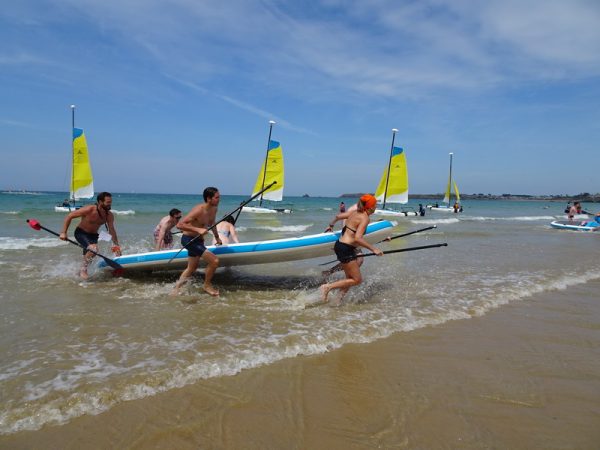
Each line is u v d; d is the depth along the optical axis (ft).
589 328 14.64
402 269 24.88
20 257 25.23
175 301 16.49
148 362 10.46
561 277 23.02
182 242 17.47
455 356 11.79
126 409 8.41
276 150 96.99
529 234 53.67
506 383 10.25
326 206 165.89
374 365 11.00
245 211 99.86
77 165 73.77
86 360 10.53
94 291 17.71
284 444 7.59
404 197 100.48
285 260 19.76
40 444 7.25
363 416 8.59
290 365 10.77
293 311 15.43
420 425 8.35
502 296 18.37
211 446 7.45
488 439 7.95
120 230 45.91
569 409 9.13
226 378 9.89
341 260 16.48
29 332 12.47
